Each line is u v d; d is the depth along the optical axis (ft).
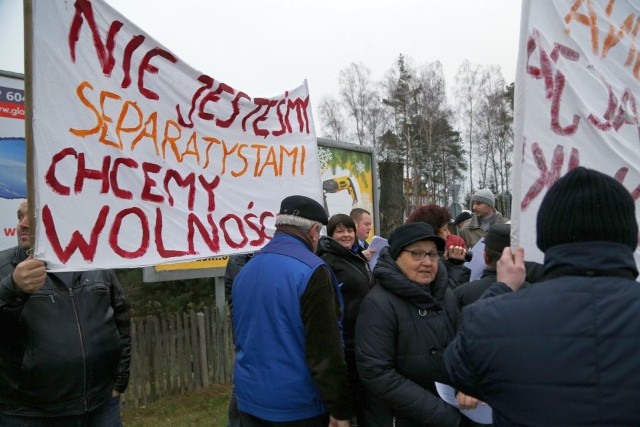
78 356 9.95
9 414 9.76
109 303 11.00
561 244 5.19
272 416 8.89
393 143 119.85
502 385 4.96
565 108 8.16
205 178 10.28
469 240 21.68
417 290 8.89
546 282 5.19
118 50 8.93
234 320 9.80
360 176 28.17
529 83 7.97
